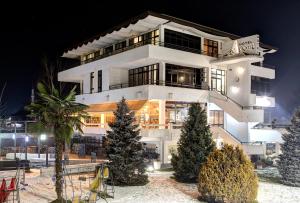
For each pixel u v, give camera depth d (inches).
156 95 1306.6
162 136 1243.2
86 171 1061.1
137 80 1563.7
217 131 1376.7
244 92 1486.2
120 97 1441.9
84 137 1748.3
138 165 898.7
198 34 1520.7
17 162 1109.7
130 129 908.6
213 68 1561.3
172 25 1416.1
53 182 889.5
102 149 1517.0
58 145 670.5
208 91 1481.3
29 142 1803.6
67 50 1977.1
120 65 1509.6
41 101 665.6
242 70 1497.3
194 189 845.8
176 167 951.0
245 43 1501.0
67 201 685.9
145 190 831.7
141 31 1498.5
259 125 1622.8
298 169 906.1
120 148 885.8
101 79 1632.6
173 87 1360.7
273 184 935.7
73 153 1633.9
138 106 1357.0
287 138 951.0
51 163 1288.1
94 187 717.3
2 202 664.4
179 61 1400.1
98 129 1558.8
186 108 1489.9
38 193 773.9
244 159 717.3
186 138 941.8
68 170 1019.3
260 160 1344.7
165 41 1407.5
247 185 687.7
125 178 875.4
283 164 936.9
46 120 640.4
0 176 957.8
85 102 1727.4
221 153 718.5
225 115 1592.0
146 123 1421.0
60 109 652.1
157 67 1425.9
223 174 692.1
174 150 1261.1
